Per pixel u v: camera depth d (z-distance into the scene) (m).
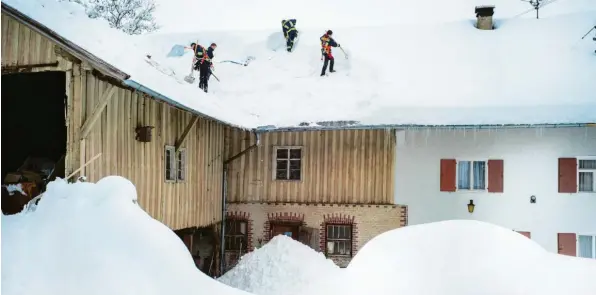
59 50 8.82
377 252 7.09
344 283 7.20
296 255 12.81
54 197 7.38
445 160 15.60
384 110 15.62
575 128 14.98
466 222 7.30
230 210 16.83
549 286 5.87
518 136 15.27
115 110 10.09
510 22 19.81
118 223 6.94
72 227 6.73
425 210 15.68
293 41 19.89
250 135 16.83
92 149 9.24
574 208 14.94
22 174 9.70
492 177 15.36
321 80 17.86
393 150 15.92
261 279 12.02
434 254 6.64
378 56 18.64
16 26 9.03
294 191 16.50
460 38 19.17
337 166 16.23
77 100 8.82
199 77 18.31
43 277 6.06
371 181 16.00
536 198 15.12
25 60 8.96
